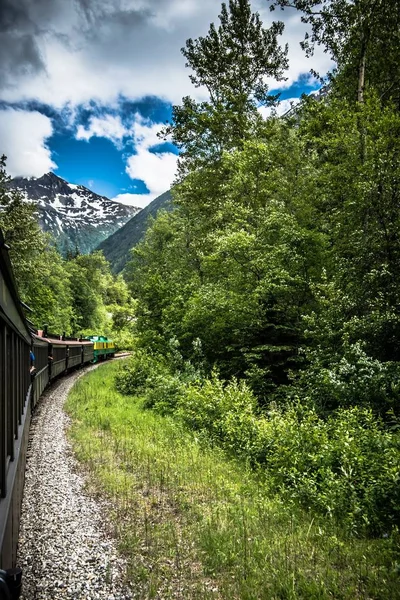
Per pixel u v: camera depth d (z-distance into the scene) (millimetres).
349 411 8664
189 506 6613
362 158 17219
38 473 8188
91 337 45281
